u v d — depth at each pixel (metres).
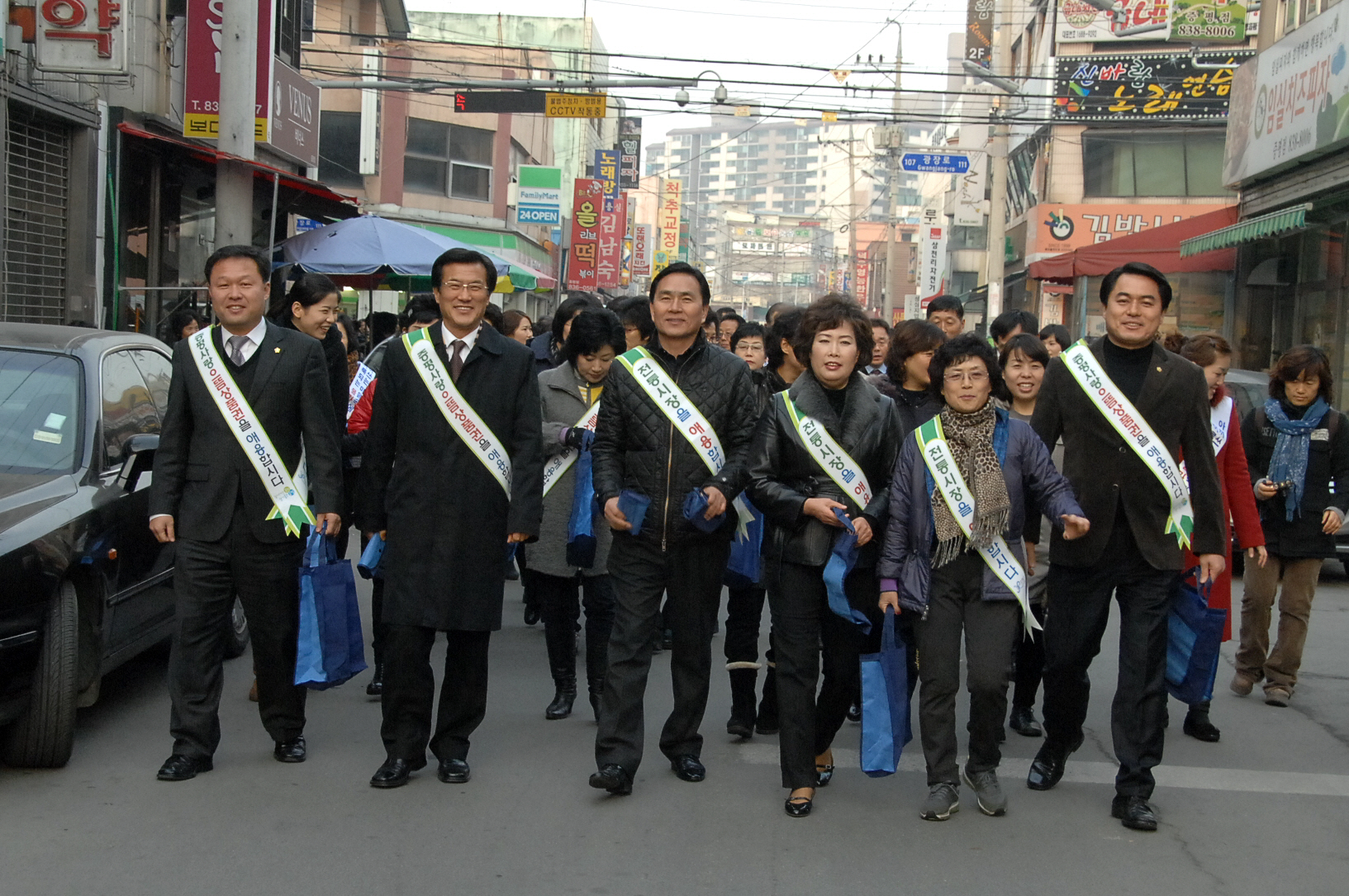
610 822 4.34
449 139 27.73
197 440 4.72
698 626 4.70
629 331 6.18
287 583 4.77
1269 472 6.22
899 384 5.75
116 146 12.20
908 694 4.49
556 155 41.38
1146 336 4.45
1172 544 4.41
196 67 11.80
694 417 4.52
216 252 4.71
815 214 132.12
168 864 3.86
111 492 5.15
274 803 4.43
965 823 4.42
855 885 3.84
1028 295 28.42
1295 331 16.27
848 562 4.31
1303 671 6.91
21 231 10.97
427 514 4.58
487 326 4.76
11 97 10.40
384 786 4.61
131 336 6.21
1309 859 4.15
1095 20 26.27
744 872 3.93
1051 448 4.63
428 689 4.69
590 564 5.25
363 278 13.95
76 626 4.70
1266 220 14.20
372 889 3.72
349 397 6.43
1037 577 5.44
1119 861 4.09
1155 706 4.44
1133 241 18.09
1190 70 25.45
